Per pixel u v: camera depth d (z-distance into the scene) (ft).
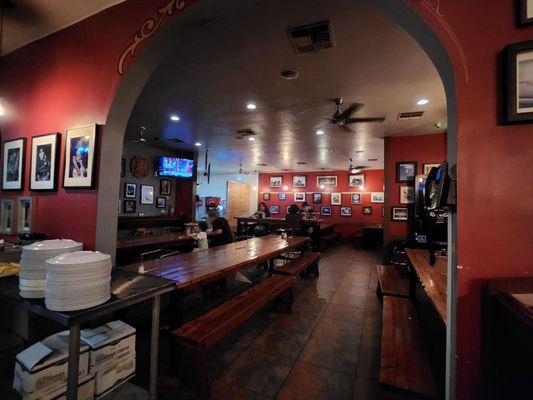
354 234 33.12
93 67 7.14
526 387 3.10
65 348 5.13
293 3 6.64
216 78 10.64
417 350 6.25
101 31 7.07
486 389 3.43
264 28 7.61
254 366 7.27
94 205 6.72
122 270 6.57
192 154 26.91
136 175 24.03
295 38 8.03
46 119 7.95
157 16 6.20
